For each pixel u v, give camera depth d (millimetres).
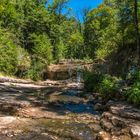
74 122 11922
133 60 33062
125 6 34938
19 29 52594
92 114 13828
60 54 58500
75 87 28750
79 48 74750
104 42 51125
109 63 39656
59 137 9859
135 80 19500
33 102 15367
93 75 24953
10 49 40844
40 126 10977
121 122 10953
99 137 9484
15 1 53906
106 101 17328
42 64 46594
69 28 74000
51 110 14188
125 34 37094
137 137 9531
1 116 12211
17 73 41656
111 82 20500
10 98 16219
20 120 11727
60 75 45562
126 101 15680
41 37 53750
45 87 28094
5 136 9562
